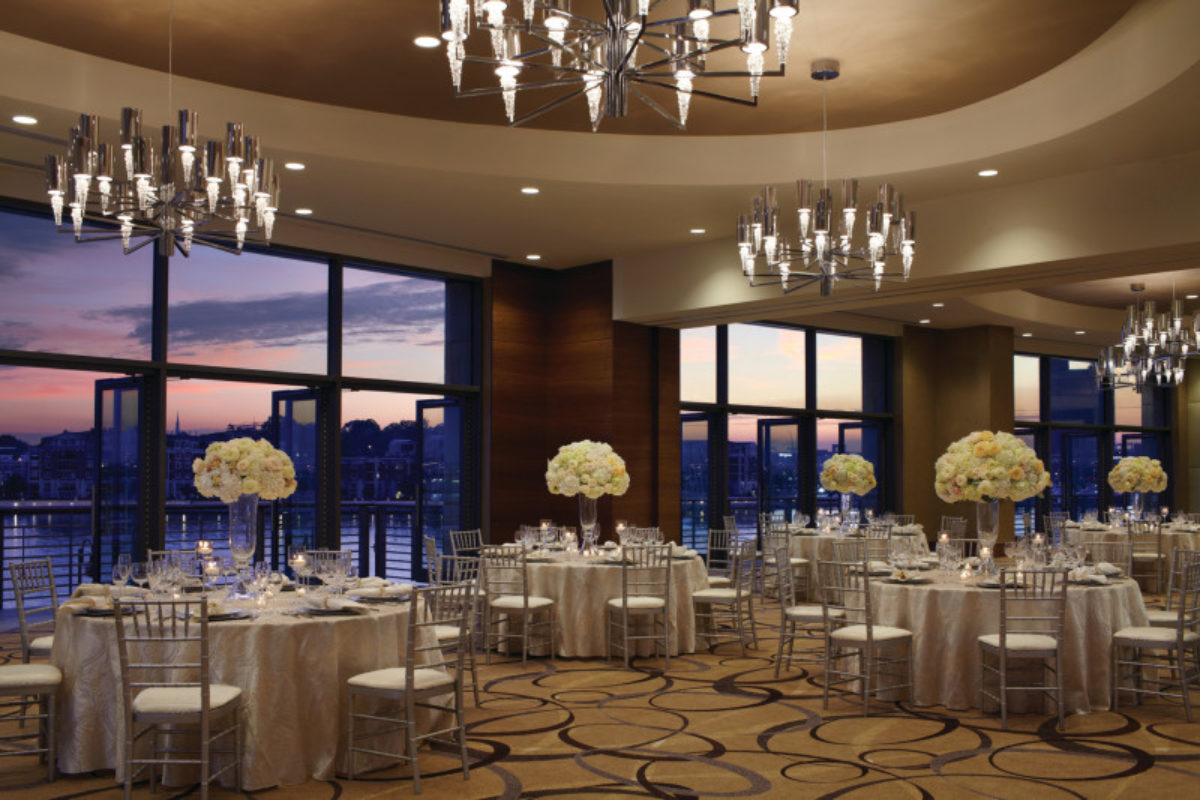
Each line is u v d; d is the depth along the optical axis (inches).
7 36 281.1
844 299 435.8
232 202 247.3
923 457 689.0
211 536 405.7
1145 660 281.0
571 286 516.7
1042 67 301.3
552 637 329.1
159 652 198.1
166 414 394.0
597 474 346.9
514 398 506.9
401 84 317.1
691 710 260.1
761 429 609.0
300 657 200.4
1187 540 520.4
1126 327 541.3
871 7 261.4
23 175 353.7
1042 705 255.1
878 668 269.6
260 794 192.9
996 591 256.2
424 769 209.9
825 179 363.9
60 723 203.9
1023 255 362.0
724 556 573.6
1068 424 789.2
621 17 178.2
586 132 366.0
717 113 343.6
